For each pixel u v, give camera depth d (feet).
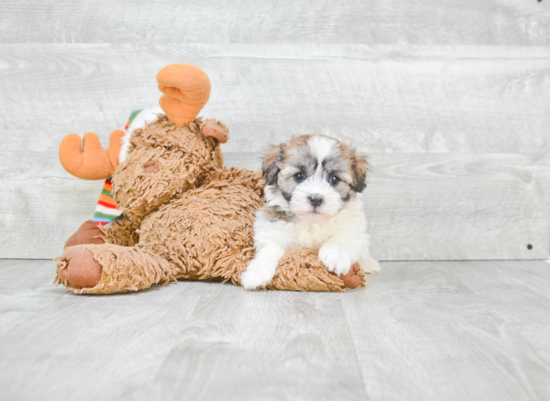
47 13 7.64
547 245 8.04
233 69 7.75
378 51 7.80
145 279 5.60
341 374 3.47
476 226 8.05
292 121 7.84
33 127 7.78
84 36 7.68
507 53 7.89
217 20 7.70
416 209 7.98
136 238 6.68
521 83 7.93
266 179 6.10
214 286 5.99
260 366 3.57
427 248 8.04
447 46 7.84
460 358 3.79
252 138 7.84
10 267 7.20
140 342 4.01
